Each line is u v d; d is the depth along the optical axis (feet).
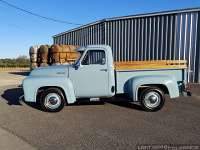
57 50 64.80
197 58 46.73
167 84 27.68
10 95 40.91
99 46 28.53
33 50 77.92
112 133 20.56
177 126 22.30
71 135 20.17
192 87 43.73
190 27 47.26
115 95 29.30
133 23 55.31
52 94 27.96
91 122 23.84
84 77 28.45
